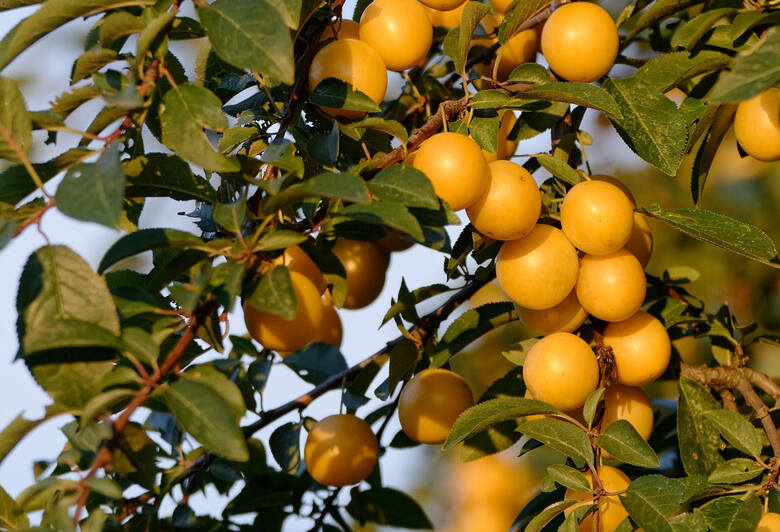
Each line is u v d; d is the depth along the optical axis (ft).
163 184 2.97
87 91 2.87
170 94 2.86
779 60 2.74
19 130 2.82
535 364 3.02
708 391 3.10
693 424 3.09
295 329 2.90
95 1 2.86
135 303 2.85
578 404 3.02
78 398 2.81
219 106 2.85
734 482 2.97
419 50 3.09
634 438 2.94
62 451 2.99
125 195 2.97
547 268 2.99
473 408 2.96
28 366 2.81
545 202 3.07
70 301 2.81
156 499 3.10
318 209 2.96
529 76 3.07
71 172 2.77
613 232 2.98
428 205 2.86
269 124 3.11
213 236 3.10
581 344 3.02
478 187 2.92
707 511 2.93
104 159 2.77
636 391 3.13
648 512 2.89
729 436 3.00
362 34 3.09
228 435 2.76
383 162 2.97
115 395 2.76
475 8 2.99
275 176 3.00
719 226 3.04
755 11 3.08
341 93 3.02
